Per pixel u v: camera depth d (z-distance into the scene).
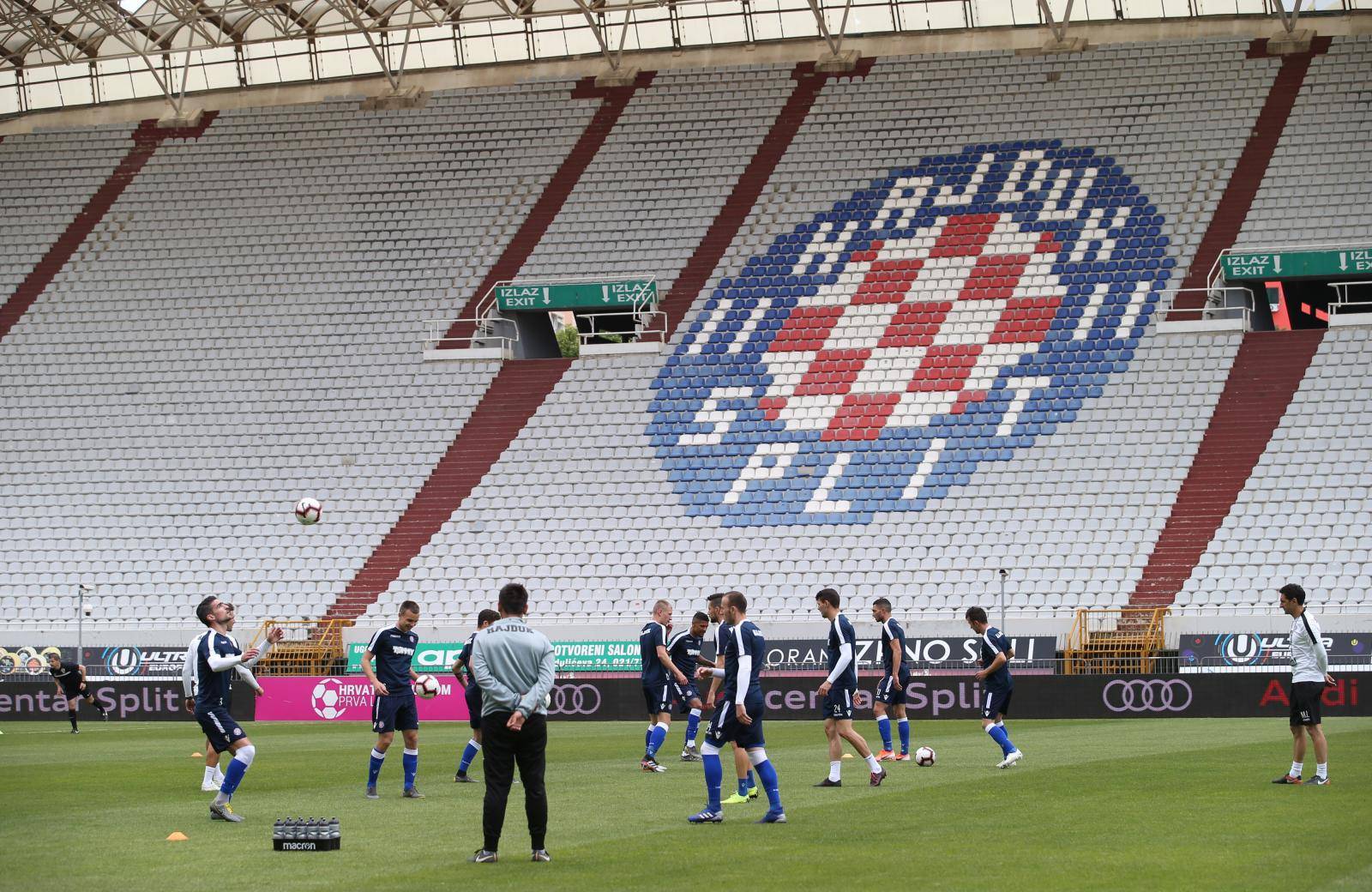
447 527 60.12
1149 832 18.77
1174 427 57.12
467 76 80.38
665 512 59.16
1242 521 53.38
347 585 58.84
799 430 60.94
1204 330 60.06
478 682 17.12
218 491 63.09
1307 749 31.05
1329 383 56.97
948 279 64.31
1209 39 70.25
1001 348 61.47
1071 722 43.34
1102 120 68.31
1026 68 71.50
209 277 71.25
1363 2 70.62
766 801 23.34
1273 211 62.53
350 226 72.38
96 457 65.12
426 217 72.12
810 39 76.06
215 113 80.56
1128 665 49.88
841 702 25.41
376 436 64.00
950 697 46.22
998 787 24.77
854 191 68.69
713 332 65.19
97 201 76.31
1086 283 62.69
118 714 52.22
